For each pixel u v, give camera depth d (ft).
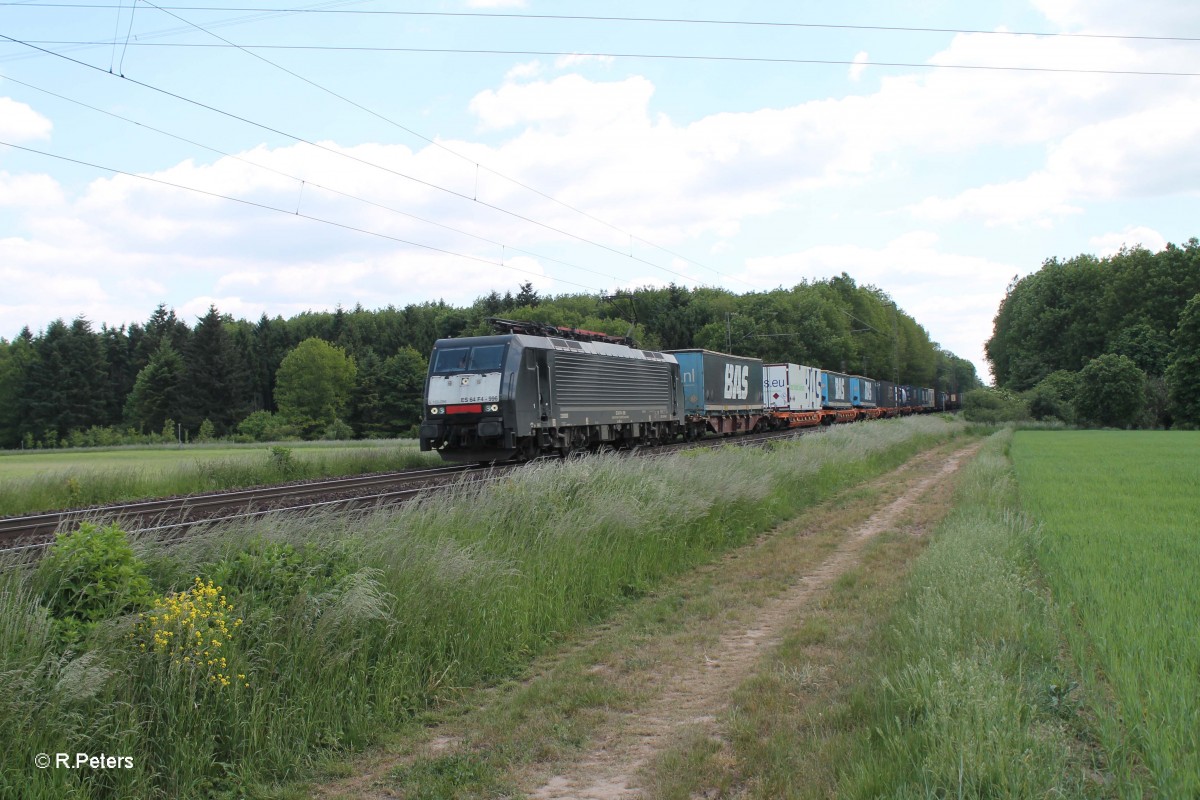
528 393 71.46
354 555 22.30
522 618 25.05
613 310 279.28
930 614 21.75
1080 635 21.02
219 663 16.70
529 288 304.91
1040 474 72.79
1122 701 15.94
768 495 51.19
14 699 13.94
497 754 17.25
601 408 84.38
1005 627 20.81
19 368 260.21
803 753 15.98
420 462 81.71
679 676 22.43
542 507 33.37
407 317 327.26
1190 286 238.48
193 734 15.90
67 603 16.93
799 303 266.16
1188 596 24.38
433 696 20.49
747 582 34.04
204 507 47.21
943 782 12.84
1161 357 229.66
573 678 22.13
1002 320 330.95
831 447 78.74
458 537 28.32
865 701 17.75
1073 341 262.06
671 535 37.68
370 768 16.98
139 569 18.42
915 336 377.91
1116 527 39.99
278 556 20.77
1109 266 262.47
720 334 238.48
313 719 17.72
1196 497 53.72
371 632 20.40
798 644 24.25
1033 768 12.69
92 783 14.20
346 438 242.17
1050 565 30.60
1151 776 12.91
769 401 150.61
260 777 16.17
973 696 15.19
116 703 15.19
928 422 163.73
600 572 30.71
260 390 312.09
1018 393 262.88
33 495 56.80
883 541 42.19
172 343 296.92
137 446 215.10
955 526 40.47
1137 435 164.55
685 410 116.47
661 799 14.83
